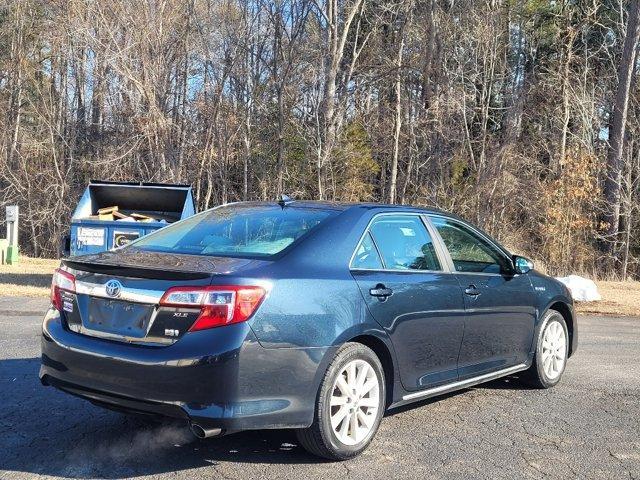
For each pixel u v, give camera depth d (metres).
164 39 28.23
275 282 4.08
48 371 4.41
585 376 7.08
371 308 4.54
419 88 27.42
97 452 4.44
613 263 24.31
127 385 3.97
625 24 31.98
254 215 5.07
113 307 4.16
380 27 27.39
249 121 29.42
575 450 4.77
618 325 10.99
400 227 5.18
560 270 19.58
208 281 3.93
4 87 37.81
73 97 36.50
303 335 4.11
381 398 4.62
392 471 4.26
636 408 5.88
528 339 6.16
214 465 4.26
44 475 4.04
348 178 26.89
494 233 20.48
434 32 24.19
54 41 32.31
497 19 28.08
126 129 30.91
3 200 34.50
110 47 26.89
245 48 27.95
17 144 35.84
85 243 11.30
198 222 5.22
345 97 24.55
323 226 4.68
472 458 4.55
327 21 23.78
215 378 3.83
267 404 3.97
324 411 4.21
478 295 5.49
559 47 31.45
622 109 26.58
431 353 5.06
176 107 29.53
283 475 4.12
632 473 4.36
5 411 5.27
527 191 20.89
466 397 6.13
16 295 12.36
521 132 26.58
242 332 3.88
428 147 25.14
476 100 27.59
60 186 34.12
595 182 22.05
